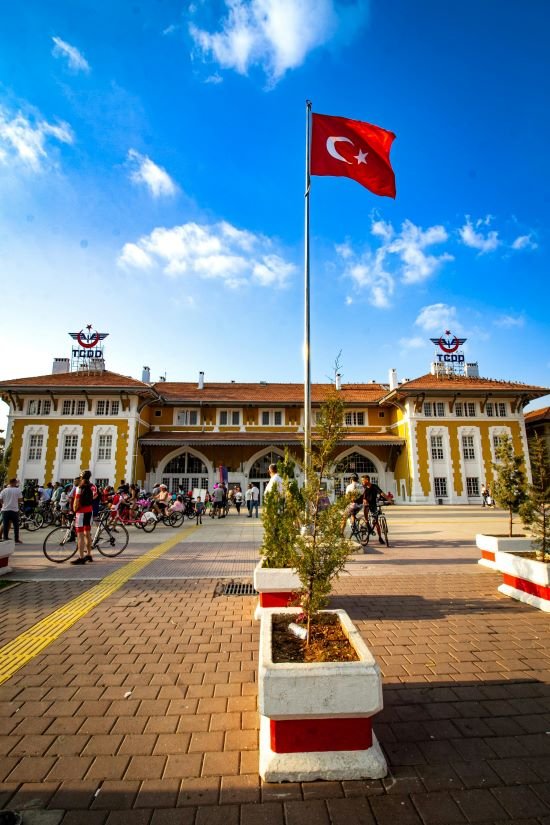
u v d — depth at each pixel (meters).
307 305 10.62
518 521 18.06
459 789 2.52
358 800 2.44
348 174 10.96
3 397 30.70
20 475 29.47
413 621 5.30
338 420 3.96
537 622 5.25
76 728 3.12
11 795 2.47
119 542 11.93
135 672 3.96
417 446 31.33
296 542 3.81
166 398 33.25
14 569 8.34
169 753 2.85
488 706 3.41
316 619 3.69
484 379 34.72
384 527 11.30
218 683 3.77
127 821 2.29
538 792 2.50
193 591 6.68
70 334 34.41
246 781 2.59
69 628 5.07
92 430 30.23
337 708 2.58
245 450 32.78
